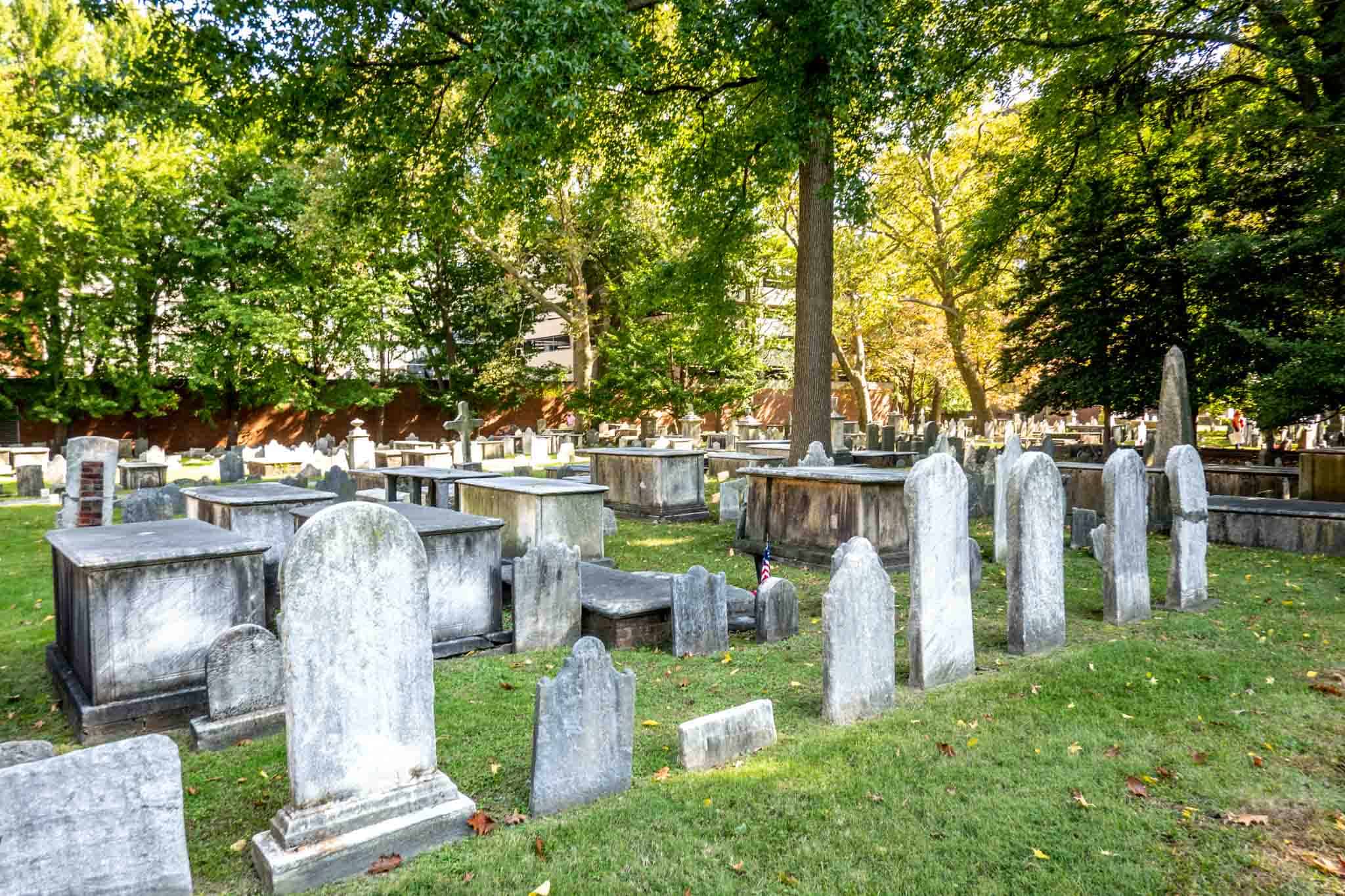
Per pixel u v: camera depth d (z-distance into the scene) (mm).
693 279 20188
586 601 7176
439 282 38906
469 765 4465
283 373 32250
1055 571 6785
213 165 30172
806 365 15547
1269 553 11016
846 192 16125
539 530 9883
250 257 32562
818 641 7121
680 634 6613
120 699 5109
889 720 5133
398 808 3578
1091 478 14352
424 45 13891
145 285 31188
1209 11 16328
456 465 23297
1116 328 20031
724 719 4566
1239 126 15000
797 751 4641
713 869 3424
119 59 13914
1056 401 22125
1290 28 14469
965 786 4188
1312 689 5609
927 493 5777
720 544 12273
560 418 43344
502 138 14773
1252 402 14109
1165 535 12789
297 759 3344
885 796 4074
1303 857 3535
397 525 3621
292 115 14117
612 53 10852
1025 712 5227
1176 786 4207
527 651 6797
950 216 31578
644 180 19375
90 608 5004
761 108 16750
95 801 2758
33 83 24094
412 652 3678
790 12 12453
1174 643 6766
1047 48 16984
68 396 29703
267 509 9570
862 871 3418
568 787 3994
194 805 4047
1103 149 19125
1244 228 17344
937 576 5859
